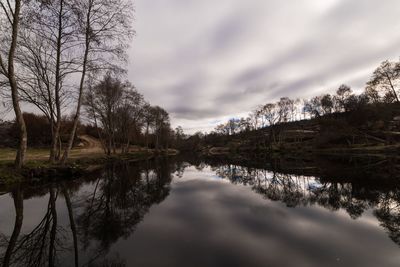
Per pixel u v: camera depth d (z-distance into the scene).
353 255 4.56
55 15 14.70
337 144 45.78
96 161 24.95
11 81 12.14
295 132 74.19
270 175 18.16
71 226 6.57
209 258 4.48
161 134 73.38
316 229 6.07
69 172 15.32
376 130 43.09
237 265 4.18
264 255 4.59
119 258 4.53
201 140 133.62
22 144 12.88
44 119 44.41
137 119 44.53
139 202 9.48
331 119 48.72
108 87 31.02
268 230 6.04
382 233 5.71
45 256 4.77
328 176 15.70
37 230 6.26
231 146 94.38
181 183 14.60
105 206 8.82
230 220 6.94
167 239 5.48
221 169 23.88
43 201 9.34
